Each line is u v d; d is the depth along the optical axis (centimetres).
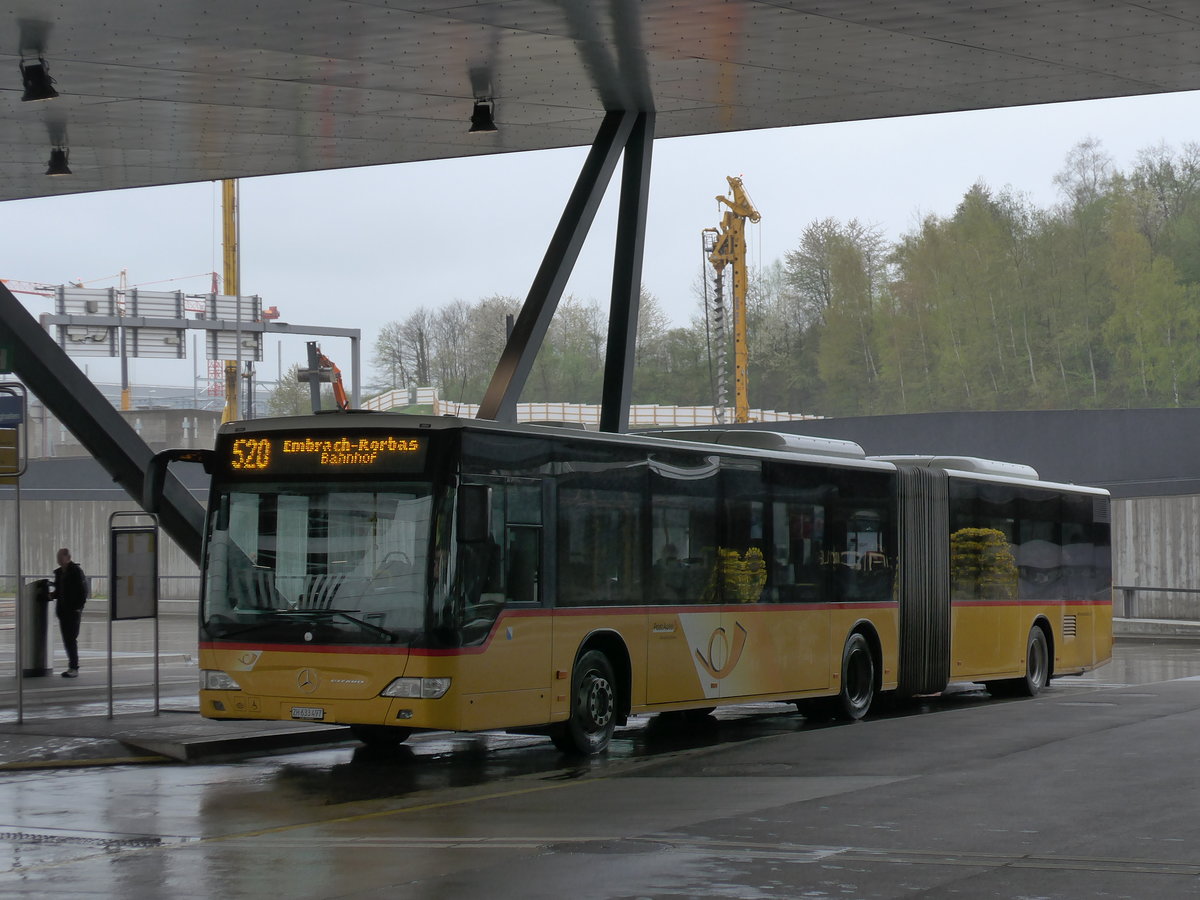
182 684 2125
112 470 1811
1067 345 10131
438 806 1121
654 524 1561
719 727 1836
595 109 1753
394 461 1336
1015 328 10456
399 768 1395
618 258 1766
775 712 2048
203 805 1152
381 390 11612
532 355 1692
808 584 1808
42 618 2292
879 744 1474
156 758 1423
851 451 1950
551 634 1412
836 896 777
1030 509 2312
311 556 1354
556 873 843
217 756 1449
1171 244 10356
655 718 1948
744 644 1688
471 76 1594
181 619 4375
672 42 1488
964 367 10525
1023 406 10200
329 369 3609
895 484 1995
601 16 1398
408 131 1827
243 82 1590
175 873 866
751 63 1570
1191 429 4078
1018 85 1666
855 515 1908
